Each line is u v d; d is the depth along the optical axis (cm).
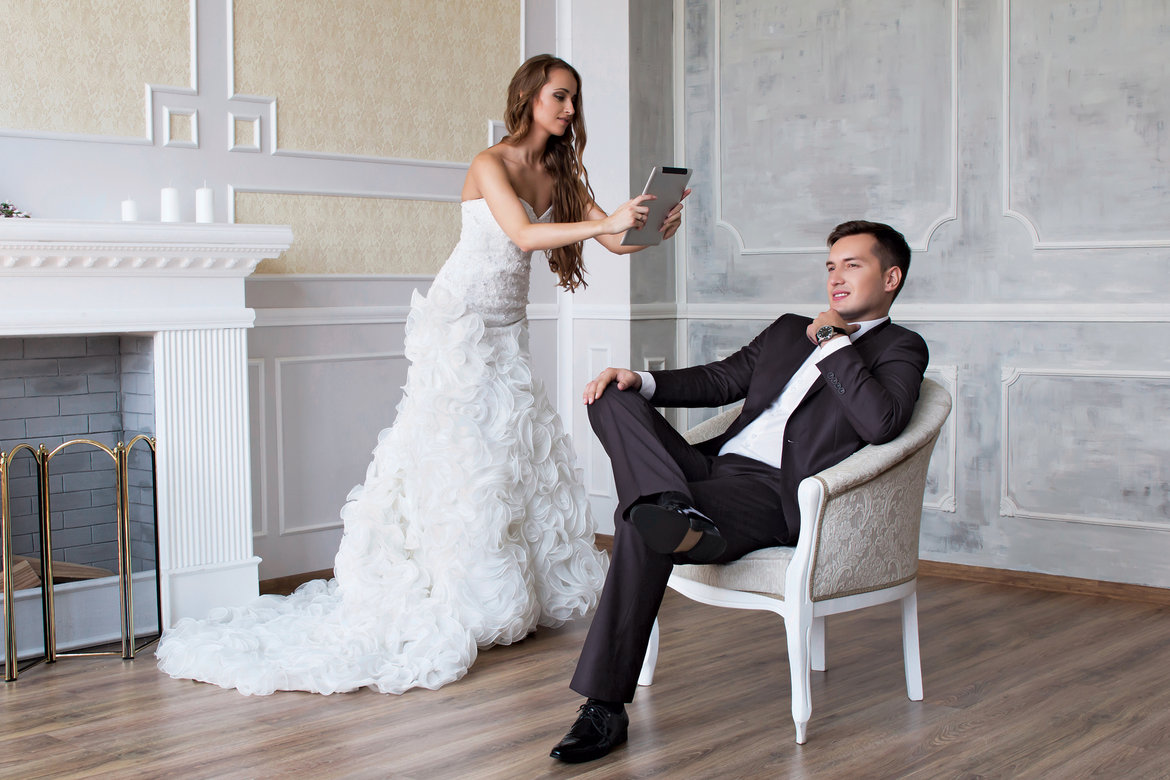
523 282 359
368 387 437
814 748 256
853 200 470
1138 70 399
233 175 392
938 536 453
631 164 496
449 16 456
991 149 432
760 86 495
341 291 425
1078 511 419
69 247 320
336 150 421
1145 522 405
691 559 252
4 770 244
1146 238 401
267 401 404
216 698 295
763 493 271
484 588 335
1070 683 306
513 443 351
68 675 316
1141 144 400
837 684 304
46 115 347
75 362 362
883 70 458
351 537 350
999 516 437
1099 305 410
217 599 365
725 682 305
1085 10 409
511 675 315
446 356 349
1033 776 240
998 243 432
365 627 329
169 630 341
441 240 458
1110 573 413
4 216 324
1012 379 430
